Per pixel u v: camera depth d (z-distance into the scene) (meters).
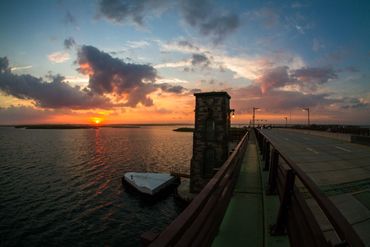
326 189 7.87
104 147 110.94
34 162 70.44
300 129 60.97
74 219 32.28
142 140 156.00
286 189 3.63
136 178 45.22
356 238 1.41
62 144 125.12
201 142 27.98
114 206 36.44
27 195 41.03
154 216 33.16
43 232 28.86
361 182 8.55
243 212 4.64
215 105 27.48
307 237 2.48
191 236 2.09
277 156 5.64
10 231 28.89
